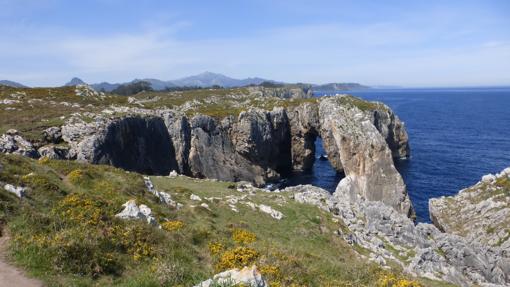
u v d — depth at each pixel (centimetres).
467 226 5088
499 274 3844
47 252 1475
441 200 5794
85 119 7306
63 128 6850
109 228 1861
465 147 12794
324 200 4712
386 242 4128
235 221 3369
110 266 1563
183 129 9419
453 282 3309
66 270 1434
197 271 1664
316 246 3203
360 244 3762
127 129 7762
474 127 17775
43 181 2352
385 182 8194
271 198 4509
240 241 2505
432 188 8500
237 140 10288
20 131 6462
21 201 1959
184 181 5184
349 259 3109
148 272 1562
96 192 2791
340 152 9469
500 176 5616
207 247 2161
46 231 1681
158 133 8825
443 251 4119
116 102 10125
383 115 11262
